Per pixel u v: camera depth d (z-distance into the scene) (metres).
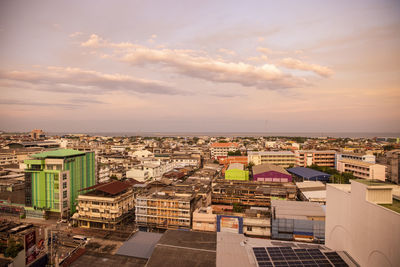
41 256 64.19
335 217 47.22
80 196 90.19
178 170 172.75
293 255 43.88
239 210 96.69
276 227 78.56
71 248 73.19
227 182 130.00
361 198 38.81
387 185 37.78
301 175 149.25
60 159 99.00
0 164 174.88
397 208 34.72
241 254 49.75
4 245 62.38
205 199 101.50
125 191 96.25
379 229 34.53
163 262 49.59
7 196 106.12
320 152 191.12
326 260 41.59
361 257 38.81
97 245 63.78
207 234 60.62
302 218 77.62
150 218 87.56
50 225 91.50
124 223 92.31
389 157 154.38
